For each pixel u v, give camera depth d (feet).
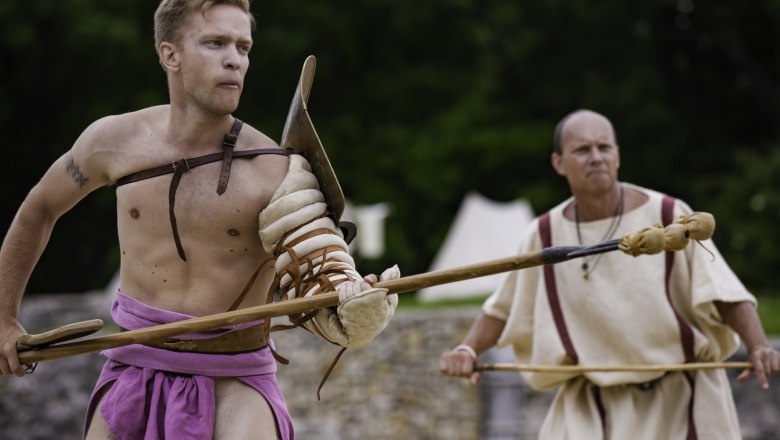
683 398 26.27
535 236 27.53
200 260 18.28
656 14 134.82
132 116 18.69
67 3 114.01
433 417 69.15
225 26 17.97
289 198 18.07
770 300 87.66
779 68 133.80
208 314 18.33
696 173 132.57
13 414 70.08
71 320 76.13
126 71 122.83
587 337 26.78
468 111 126.72
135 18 119.34
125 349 18.39
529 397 66.85
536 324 27.17
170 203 18.13
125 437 18.22
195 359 18.16
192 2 17.92
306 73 18.21
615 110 129.39
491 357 67.10
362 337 17.24
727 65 137.69
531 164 127.85
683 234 16.94
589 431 26.73
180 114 18.33
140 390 18.13
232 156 18.31
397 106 131.54
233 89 18.01
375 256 122.31
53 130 126.11
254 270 18.48
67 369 70.79
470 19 130.11
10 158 126.93
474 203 100.22
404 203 127.03
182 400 17.98
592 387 27.02
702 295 25.91
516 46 127.34
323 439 63.67
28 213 19.10
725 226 116.88
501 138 125.18
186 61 17.98
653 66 134.00
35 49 116.67
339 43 128.77
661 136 131.34
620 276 26.53
